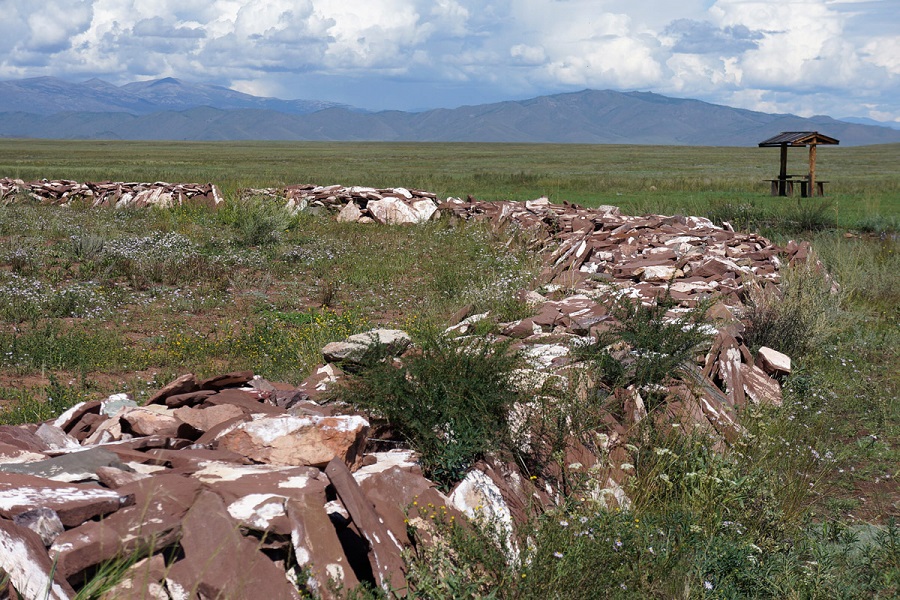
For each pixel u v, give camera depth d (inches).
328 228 925.2
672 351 285.9
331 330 424.8
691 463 232.4
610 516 184.5
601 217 780.0
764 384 326.6
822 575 182.2
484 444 201.8
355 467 187.6
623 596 164.4
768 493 216.5
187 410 214.5
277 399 253.3
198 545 138.7
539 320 364.5
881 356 415.5
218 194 1104.2
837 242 699.4
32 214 956.0
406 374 225.6
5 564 117.9
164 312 491.2
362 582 147.3
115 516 140.4
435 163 3631.9
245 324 463.2
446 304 521.7
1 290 498.6
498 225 880.9
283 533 145.3
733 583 182.5
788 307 425.1
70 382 332.2
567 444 223.0
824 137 1381.6
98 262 637.9
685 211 1105.4
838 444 286.5
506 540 172.9
